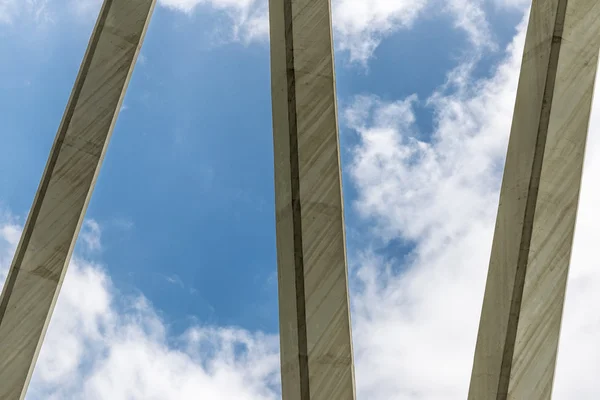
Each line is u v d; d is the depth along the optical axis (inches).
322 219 374.0
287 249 373.4
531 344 346.6
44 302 439.5
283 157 388.5
